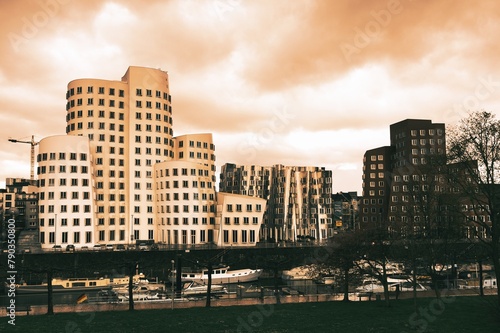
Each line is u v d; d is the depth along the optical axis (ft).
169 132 604.08
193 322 172.24
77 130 553.23
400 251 232.73
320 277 303.07
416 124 596.70
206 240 545.85
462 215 177.47
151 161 577.43
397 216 362.94
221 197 560.20
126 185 566.77
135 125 574.97
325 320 172.24
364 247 234.38
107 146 560.20
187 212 540.93
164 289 351.46
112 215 552.82
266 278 442.09
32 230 547.49
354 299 238.07
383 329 154.71
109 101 568.00
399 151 613.11
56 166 497.46
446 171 175.83
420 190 228.63
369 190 631.56
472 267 363.97
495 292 238.27
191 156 616.39
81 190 503.20
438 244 208.03
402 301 217.15
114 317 184.44
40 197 495.00
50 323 172.55
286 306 208.64
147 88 586.45
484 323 158.92
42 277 370.94
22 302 313.12
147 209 567.59
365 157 643.86
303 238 649.20
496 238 162.71
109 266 384.68
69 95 567.18
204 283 369.91
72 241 491.72
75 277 387.55
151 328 162.81
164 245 454.81
